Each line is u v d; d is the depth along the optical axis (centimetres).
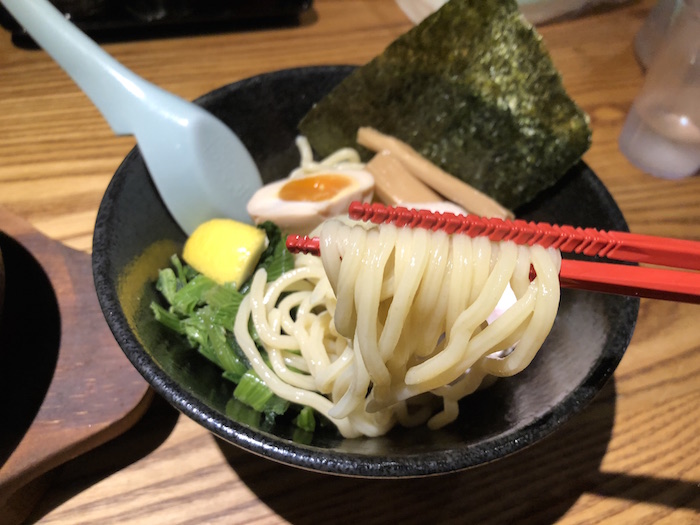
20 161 26
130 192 19
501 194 24
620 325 15
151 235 20
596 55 33
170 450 18
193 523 17
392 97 25
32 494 16
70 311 19
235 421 14
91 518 17
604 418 19
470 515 17
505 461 18
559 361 17
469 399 18
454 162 25
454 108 24
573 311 18
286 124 25
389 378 14
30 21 21
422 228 13
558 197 23
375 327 13
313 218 22
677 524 17
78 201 24
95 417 17
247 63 31
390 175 24
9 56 30
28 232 21
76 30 21
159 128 21
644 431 19
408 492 17
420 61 23
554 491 17
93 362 18
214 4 32
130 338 15
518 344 14
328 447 15
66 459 17
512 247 13
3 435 17
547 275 13
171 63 31
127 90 21
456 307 13
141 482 17
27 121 27
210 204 22
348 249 13
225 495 17
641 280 13
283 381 18
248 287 21
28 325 19
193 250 21
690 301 13
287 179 24
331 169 24
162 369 14
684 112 26
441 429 17
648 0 37
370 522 17
